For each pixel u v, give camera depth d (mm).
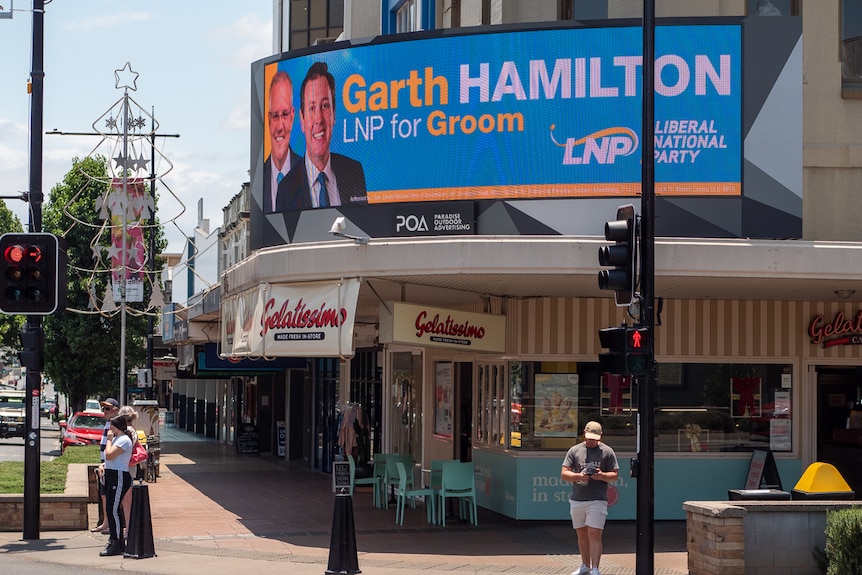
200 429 55156
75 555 14695
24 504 16109
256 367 30922
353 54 17312
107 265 45375
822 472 14078
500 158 16344
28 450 16109
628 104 16188
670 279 15688
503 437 18453
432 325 16672
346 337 16062
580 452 13016
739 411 18625
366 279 16281
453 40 16609
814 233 16875
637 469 12625
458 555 15000
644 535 12523
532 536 16812
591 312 18250
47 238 15445
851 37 17344
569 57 16281
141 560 14289
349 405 22078
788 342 18703
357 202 17125
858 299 18391
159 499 22203
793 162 16125
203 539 16469
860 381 19234
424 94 16750
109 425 15469
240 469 30156
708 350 18578
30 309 15391
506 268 15328
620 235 12828
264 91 18688
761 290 17062
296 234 17875
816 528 12867
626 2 17297
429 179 16656
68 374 49344
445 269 15508
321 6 32812
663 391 18531
